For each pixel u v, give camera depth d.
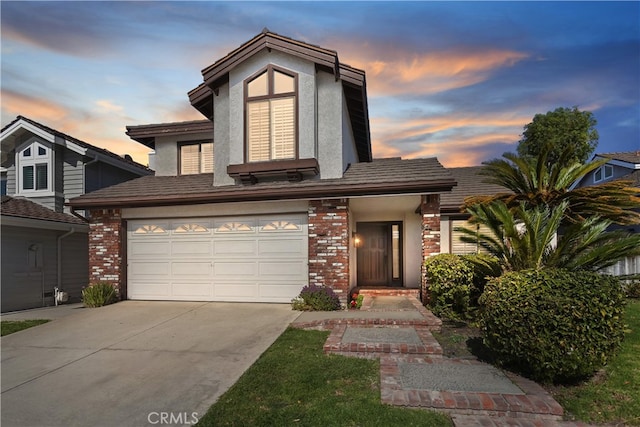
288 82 9.70
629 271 11.55
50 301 12.09
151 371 4.97
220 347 5.90
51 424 3.64
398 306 8.80
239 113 9.87
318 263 8.80
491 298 4.74
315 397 4.02
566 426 3.45
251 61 9.94
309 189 8.61
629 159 16.86
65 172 13.72
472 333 6.41
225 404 3.88
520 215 6.34
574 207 8.79
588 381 4.39
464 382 4.27
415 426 3.38
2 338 6.79
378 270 12.62
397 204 10.32
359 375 4.60
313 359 5.18
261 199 8.95
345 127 10.48
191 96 10.85
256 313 8.15
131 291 10.16
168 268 9.99
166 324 7.43
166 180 11.54
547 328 4.16
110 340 6.47
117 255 10.05
